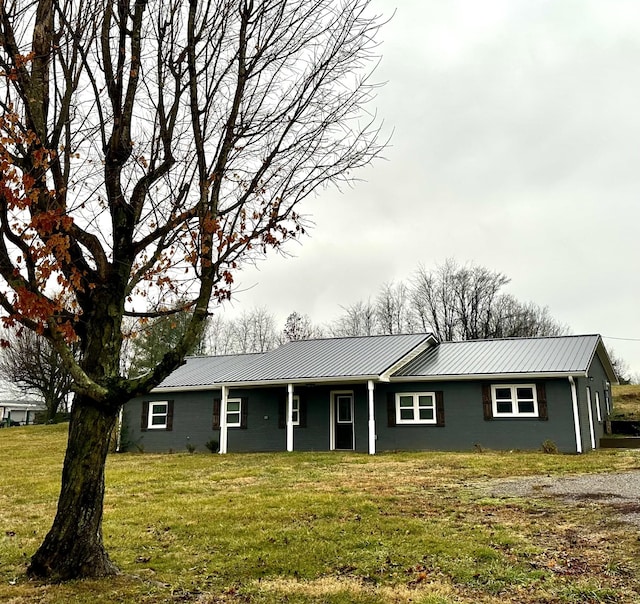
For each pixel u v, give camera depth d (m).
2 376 44.78
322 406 19.78
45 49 5.02
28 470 15.34
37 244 4.26
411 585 5.09
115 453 21.89
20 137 4.38
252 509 8.59
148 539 6.96
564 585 4.98
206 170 5.25
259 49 5.34
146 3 5.42
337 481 11.62
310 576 5.43
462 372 17.94
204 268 5.09
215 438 21.27
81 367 5.34
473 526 7.18
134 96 5.47
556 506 8.29
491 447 17.52
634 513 7.48
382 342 22.08
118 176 5.53
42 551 5.23
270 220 5.33
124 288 5.52
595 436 19.42
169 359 5.07
